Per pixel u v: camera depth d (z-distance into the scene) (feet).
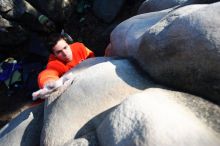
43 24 24.64
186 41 7.89
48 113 9.32
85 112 8.71
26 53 24.67
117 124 7.04
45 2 25.21
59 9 25.67
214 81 7.61
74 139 8.13
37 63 23.93
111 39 12.30
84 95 9.04
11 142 9.79
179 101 7.80
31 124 10.01
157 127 6.48
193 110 7.49
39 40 24.70
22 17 24.58
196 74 7.86
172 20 8.77
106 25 25.79
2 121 20.80
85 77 9.58
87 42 25.25
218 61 7.38
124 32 11.51
